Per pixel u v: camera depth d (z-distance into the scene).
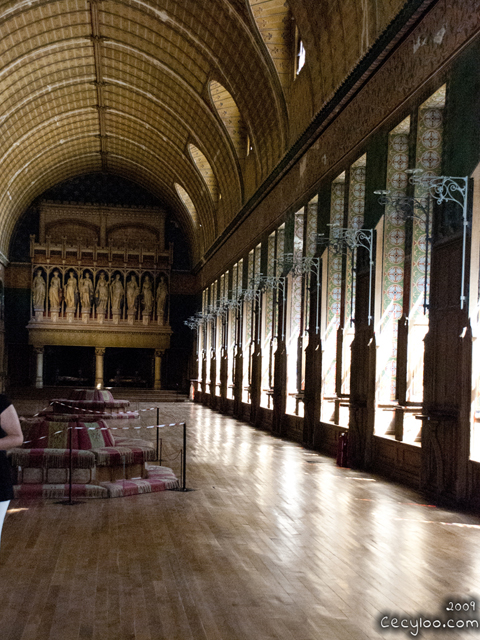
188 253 48.38
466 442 9.98
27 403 36.25
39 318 43.50
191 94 28.95
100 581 6.50
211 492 11.34
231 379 33.09
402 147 13.45
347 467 14.55
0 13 23.83
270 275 25.03
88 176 47.59
